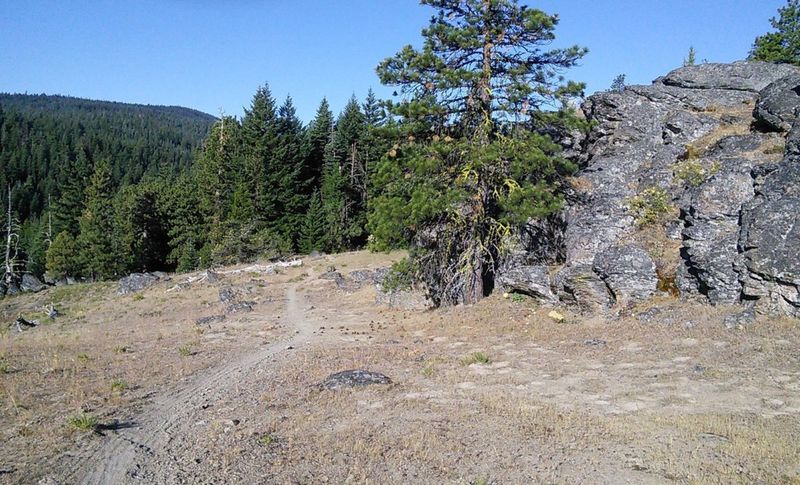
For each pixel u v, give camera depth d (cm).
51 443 991
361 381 1379
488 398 1238
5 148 13375
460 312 2250
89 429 1063
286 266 4375
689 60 4953
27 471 867
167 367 1662
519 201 2014
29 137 14488
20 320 3147
